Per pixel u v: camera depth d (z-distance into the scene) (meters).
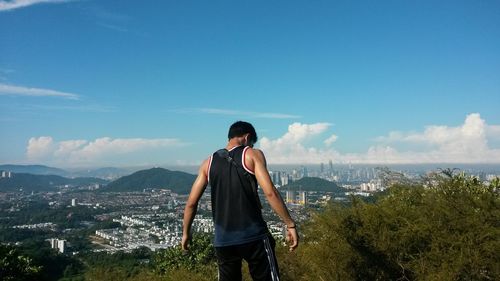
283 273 6.92
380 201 6.20
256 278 3.37
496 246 4.74
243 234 3.31
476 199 5.45
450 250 5.01
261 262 3.34
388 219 5.57
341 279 5.70
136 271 10.61
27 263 13.45
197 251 12.60
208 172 3.51
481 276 4.79
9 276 12.73
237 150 3.47
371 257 5.55
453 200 5.38
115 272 10.45
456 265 4.83
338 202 6.20
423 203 5.66
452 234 5.12
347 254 5.66
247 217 3.35
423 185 6.25
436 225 5.18
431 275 4.92
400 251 5.45
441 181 5.85
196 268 9.54
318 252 5.87
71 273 34.72
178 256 12.63
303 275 6.66
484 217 5.11
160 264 12.66
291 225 3.31
